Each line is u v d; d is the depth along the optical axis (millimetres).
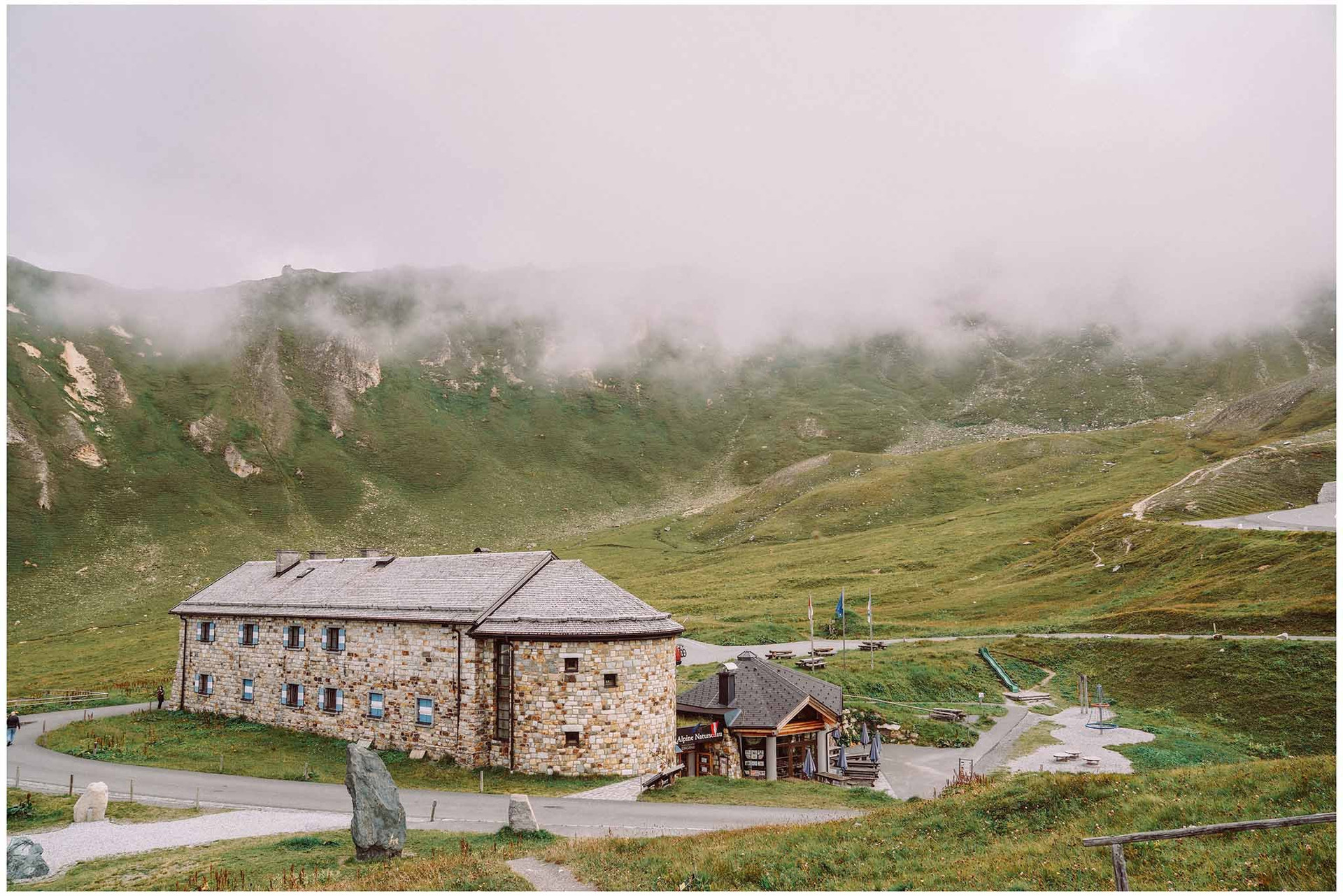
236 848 30797
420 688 51312
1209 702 60719
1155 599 90000
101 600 189875
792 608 121125
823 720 53438
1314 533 88625
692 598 139375
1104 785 25953
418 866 26109
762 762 50906
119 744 55250
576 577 51812
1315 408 197000
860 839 26406
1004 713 65375
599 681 46531
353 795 29141
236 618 64812
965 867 21719
